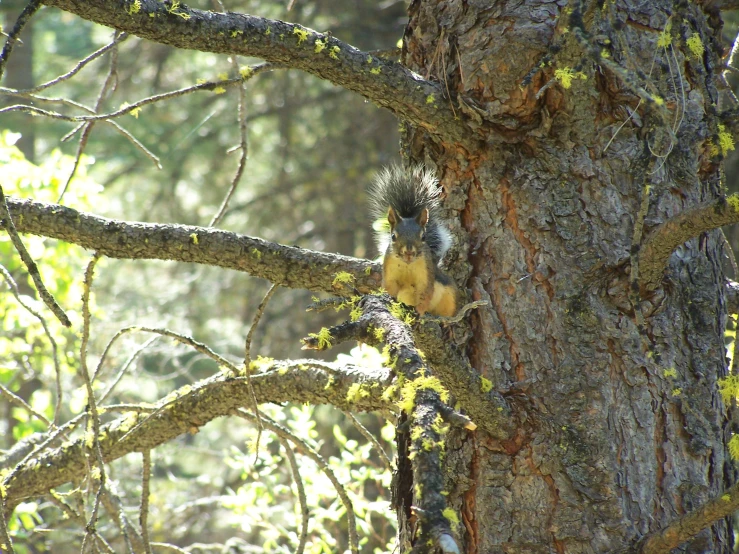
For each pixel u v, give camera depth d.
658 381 5.42
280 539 13.57
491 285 5.73
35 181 9.82
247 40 5.22
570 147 5.65
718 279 5.91
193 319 20.59
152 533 12.43
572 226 5.59
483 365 5.64
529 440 5.39
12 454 7.98
